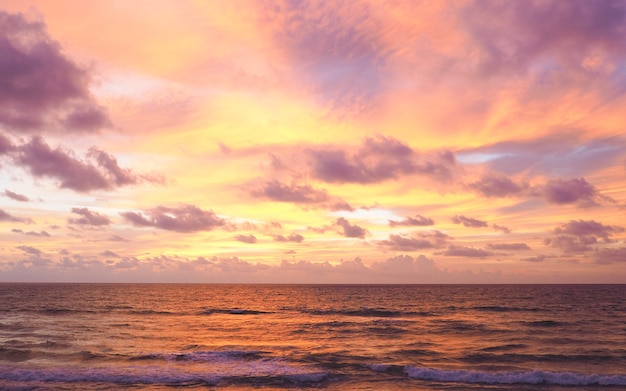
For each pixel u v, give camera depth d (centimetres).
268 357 2564
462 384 1961
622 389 1902
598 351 2797
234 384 1938
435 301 9019
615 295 11725
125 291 13888
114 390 1811
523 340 3325
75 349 2775
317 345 3105
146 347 2928
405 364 2370
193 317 5319
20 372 2100
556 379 2025
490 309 6650
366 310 6475
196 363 2384
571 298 10081
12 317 4891
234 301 8994
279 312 6209
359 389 1878
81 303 7475
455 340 3356
